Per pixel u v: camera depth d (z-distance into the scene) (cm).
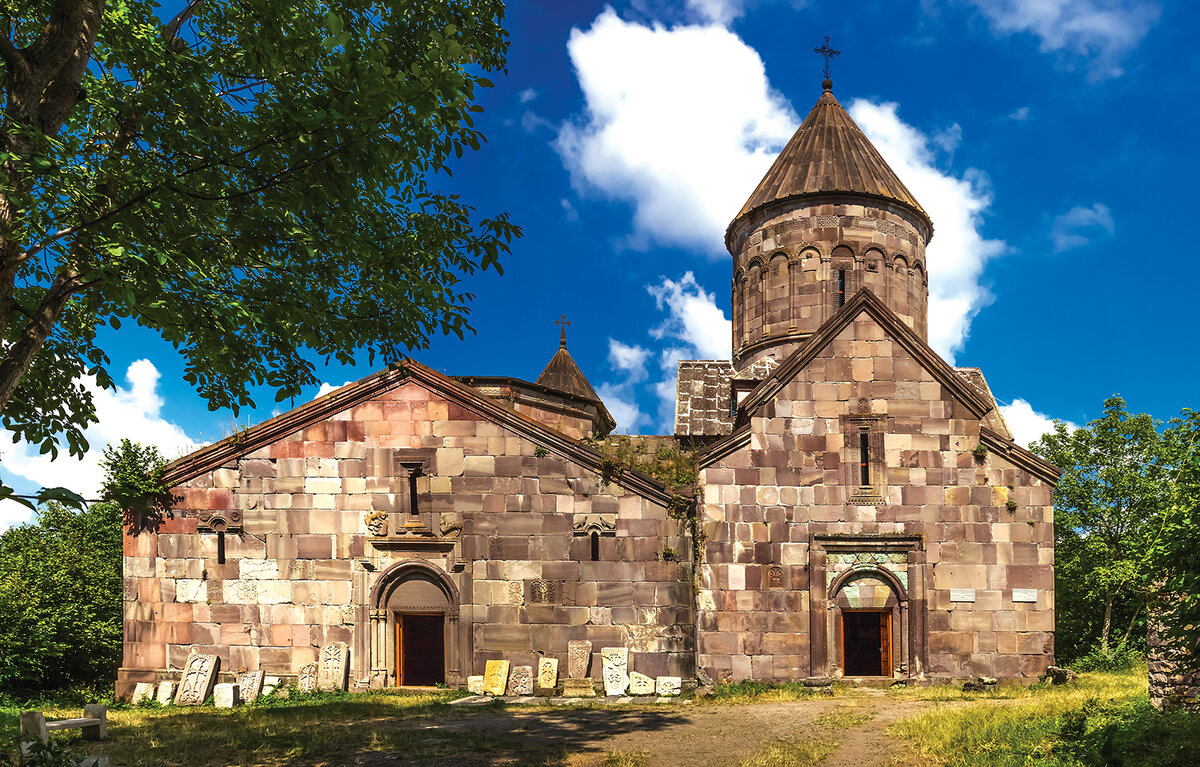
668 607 1858
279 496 1933
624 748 1229
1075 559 2628
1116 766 934
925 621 1794
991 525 1814
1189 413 984
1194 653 943
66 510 3431
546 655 1848
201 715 1576
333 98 809
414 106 832
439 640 1938
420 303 1097
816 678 1759
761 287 2511
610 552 1881
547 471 1911
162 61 856
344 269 1068
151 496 1936
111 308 1026
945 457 1839
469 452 1925
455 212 1132
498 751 1211
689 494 1934
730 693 1730
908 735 1227
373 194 1033
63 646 2262
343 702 1691
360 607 1884
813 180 2456
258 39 901
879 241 2428
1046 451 2872
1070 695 1476
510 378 2494
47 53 809
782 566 1820
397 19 1072
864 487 1838
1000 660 1773
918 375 1866
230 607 1903
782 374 1873
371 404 1953
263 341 1080
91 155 896
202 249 927
